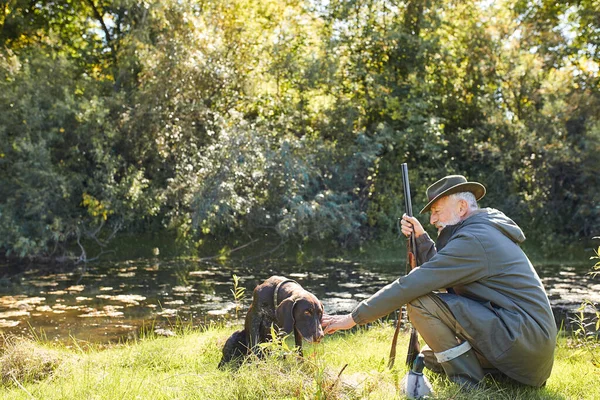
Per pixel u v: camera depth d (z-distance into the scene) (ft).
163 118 51.78
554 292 33.81
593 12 56.39
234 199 47.83
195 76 52.54
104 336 23.59
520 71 56.18
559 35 57.11
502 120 55.67
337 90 58.75
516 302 12.13
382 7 59.67
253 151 49.39
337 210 50.31
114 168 48.78
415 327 12.65
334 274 41.93
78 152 49.26
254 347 14.47
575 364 16.16
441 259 12.21
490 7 59.57
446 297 12.19
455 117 60.44
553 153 52.29
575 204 55.52
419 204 54.49
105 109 48.67
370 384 11.98
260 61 57.72
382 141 56.90
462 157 59.67
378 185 56.03
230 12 57.88
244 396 11.68
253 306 15.42
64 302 31.09
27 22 58.13
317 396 10.69
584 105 53.88
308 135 56.59
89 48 60.39
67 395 12.70
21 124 48.24
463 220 13.33
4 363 15.72
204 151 51.11
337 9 58.85
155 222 53.57
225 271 43.04
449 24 58.80
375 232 54.54
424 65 58.13
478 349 12.07
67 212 49.01
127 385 13.20
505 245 12.37
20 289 35.47
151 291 34.63
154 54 51.67
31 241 45.19
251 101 56.29
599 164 51.21
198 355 17.35
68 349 20.30
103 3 58.18
